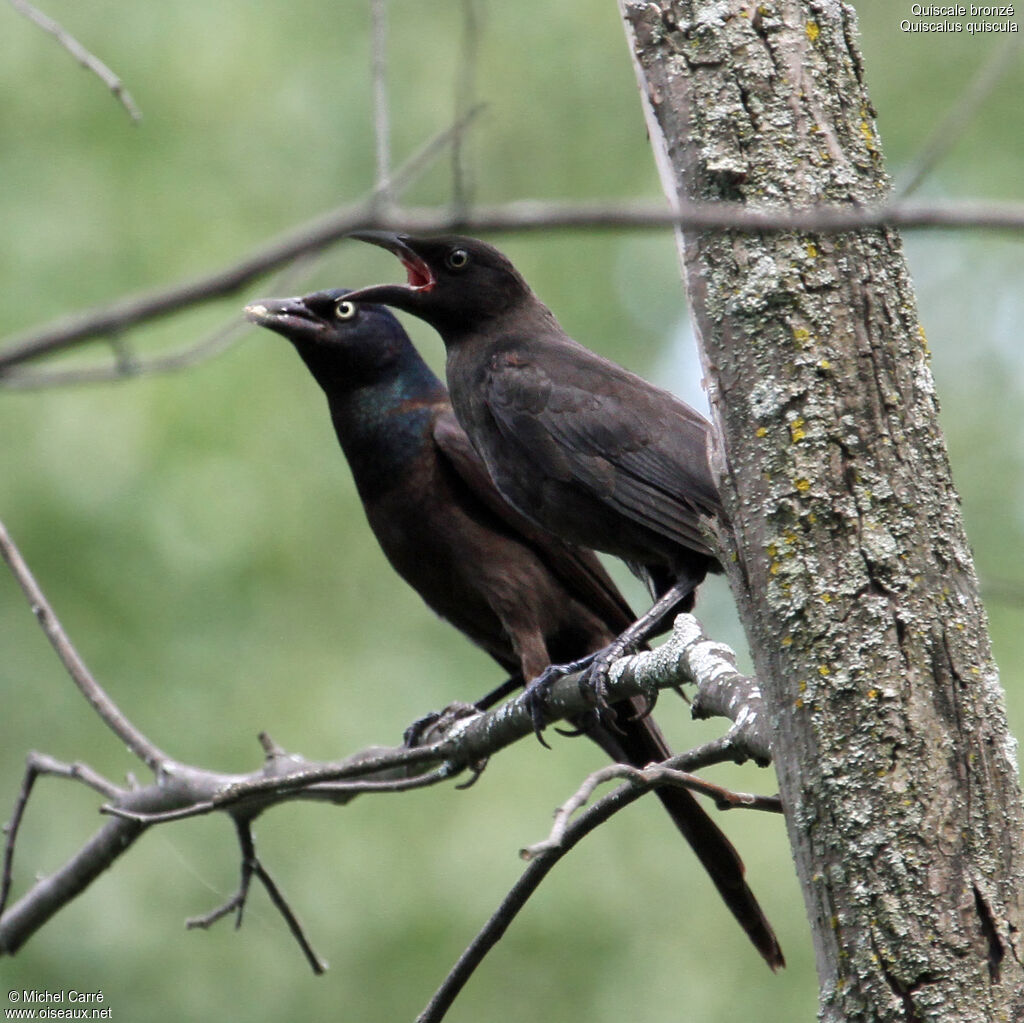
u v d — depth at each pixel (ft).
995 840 15.03
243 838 24.35
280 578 42.70
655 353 49.11
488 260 29.09
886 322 16.31
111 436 41.29
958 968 14.61
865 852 15.01
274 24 47.73
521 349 28.37
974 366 49.34
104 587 40.65
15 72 44.91
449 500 30.81
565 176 48.88
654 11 17.34
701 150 16.88
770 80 16.88
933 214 9.78
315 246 9.50
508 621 30.60
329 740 41.24
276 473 43.42
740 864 22.59
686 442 26.68
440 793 38.91
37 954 35.99
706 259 16.80
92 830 39.60
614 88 49.29
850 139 16.81
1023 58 49.67
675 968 37.01
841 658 15.52
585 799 14.66
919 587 15.66
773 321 16.37
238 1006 36.29
